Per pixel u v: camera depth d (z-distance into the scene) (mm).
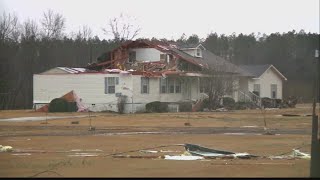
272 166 21344
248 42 173125
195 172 19766
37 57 124500
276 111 79188
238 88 93000
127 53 88500
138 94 76750
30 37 124625
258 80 104500
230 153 25766
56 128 46656
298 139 34875
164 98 81750
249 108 87188
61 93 79938
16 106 114875
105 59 90562
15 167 21547
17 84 118312
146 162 22906
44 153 27094
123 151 27969
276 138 35812
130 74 75750
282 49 166875
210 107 81125
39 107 81500
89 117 60625
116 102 76062
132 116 64062
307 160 23391
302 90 151875
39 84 81688
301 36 165375
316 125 16906
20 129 45750
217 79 82875
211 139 35188
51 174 19453
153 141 33938
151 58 86625
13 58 119812
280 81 113250
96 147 30344
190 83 85938
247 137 36688
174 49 89438
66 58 133000
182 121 55000
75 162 23016
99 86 77438
